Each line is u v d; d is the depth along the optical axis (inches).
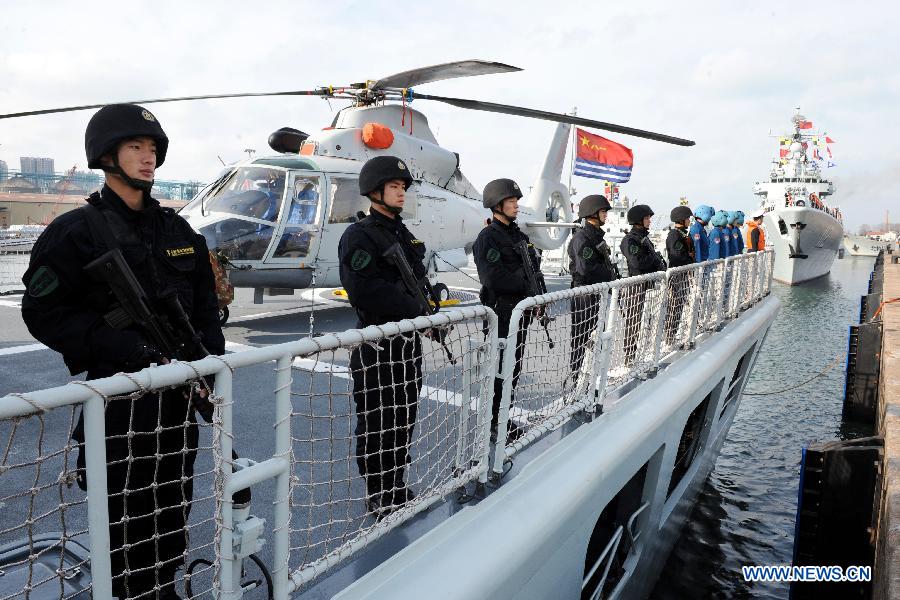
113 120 69.6
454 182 440.8
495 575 86.4
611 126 290.2
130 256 70.7
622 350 170.2
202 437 156.7
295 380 208.4
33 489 47.8
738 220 399.5
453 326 100.3
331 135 354.0
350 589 73.5
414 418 110.0
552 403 134.0
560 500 106.7
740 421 457.7
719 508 313.4
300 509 118.6
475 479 101.8
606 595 155.5
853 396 463.2
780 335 800.3
